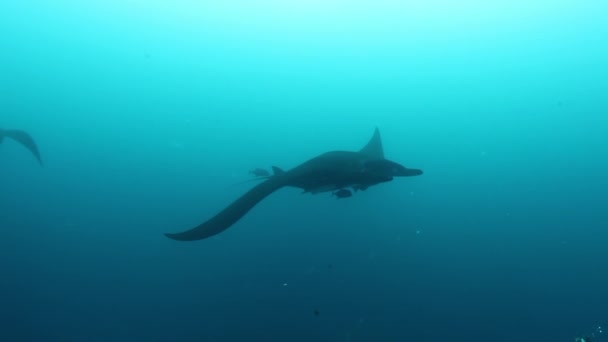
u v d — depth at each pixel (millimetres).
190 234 3021
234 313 10031
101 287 11211
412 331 9266
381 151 6547
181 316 9938
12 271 11625
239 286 11430
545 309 10328
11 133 7941
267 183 3697
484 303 10617
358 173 4312
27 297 10398
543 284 11641
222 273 12289
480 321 9750
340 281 11664
